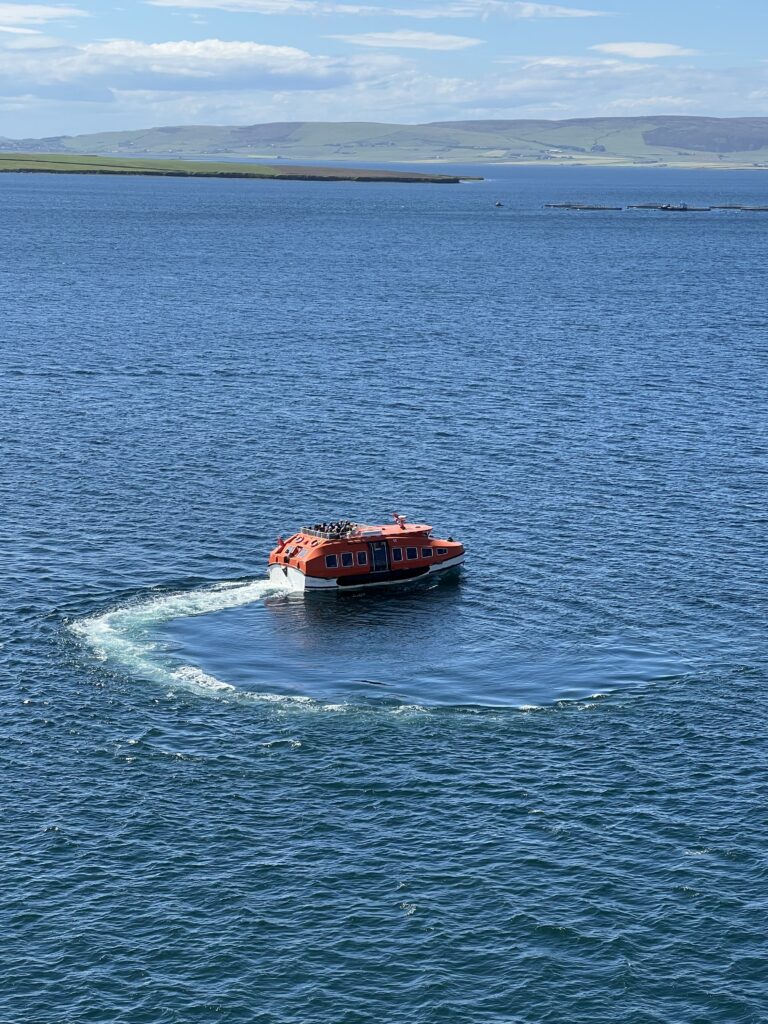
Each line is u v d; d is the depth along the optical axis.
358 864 50.62
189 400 131.62
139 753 58.94
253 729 61.53
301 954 45.47
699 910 47.84
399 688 66.19
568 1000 43.38
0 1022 42.00
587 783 56.72
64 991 43.53
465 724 62.25
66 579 80.31
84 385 138.12
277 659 69.75
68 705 63.44
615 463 109.06
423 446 114.12
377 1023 42.31
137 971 44.53
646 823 53.56
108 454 109.81
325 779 56.97
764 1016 42.66
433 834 52.72
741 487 102.19
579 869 50.34
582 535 89.94
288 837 52.44
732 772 57.69
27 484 100.44
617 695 65.31
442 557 82.44
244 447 112.94
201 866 50.38
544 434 119.31
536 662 69.38
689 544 88.19
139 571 82.25
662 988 43.91
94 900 48.19
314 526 83.69
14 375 142.88
